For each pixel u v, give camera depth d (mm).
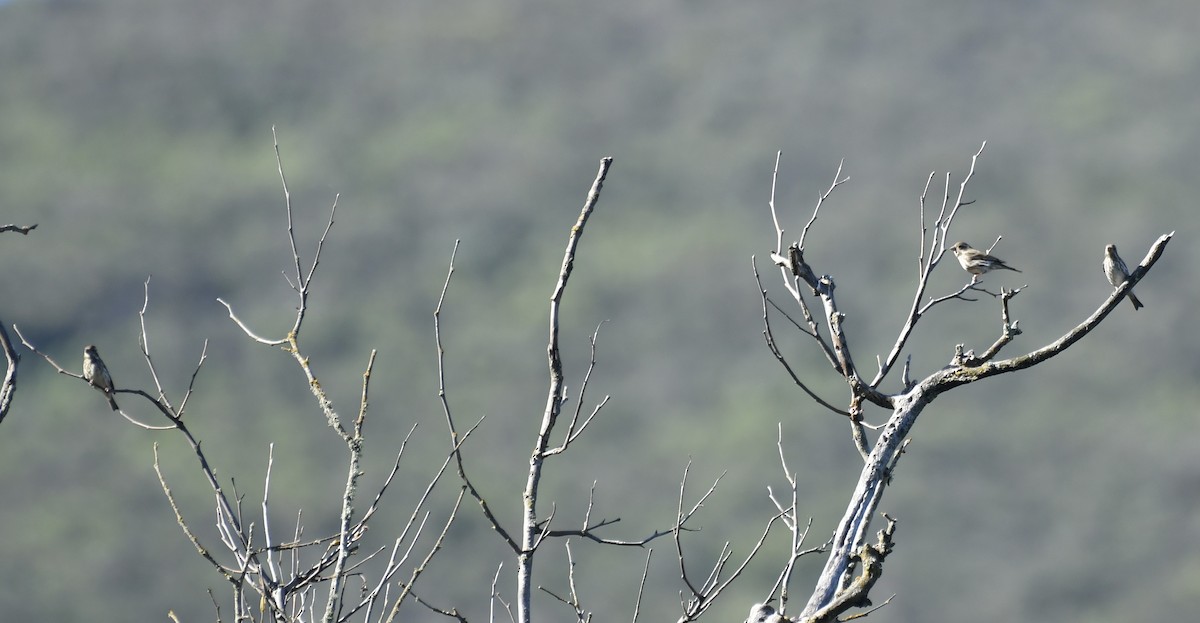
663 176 82875
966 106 82500
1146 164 74812
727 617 40938
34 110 86375
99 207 74375
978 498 52094
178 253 71125
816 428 55781
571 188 82938
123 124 85875
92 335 63875
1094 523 50031
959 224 71625
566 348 66438
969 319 63656
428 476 49469
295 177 81875
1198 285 64438
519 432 55031
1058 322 62469
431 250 75875
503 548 42719
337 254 73562
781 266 8867
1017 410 56656
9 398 8211
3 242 68812
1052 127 78750
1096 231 68750
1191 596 45938
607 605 38469
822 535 47188
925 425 56219
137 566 44375
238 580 7719
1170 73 82562
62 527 46625
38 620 42719
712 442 55406
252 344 64000
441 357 7688
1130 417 56125
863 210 74750
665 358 63719
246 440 53469
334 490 48250
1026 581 48000
